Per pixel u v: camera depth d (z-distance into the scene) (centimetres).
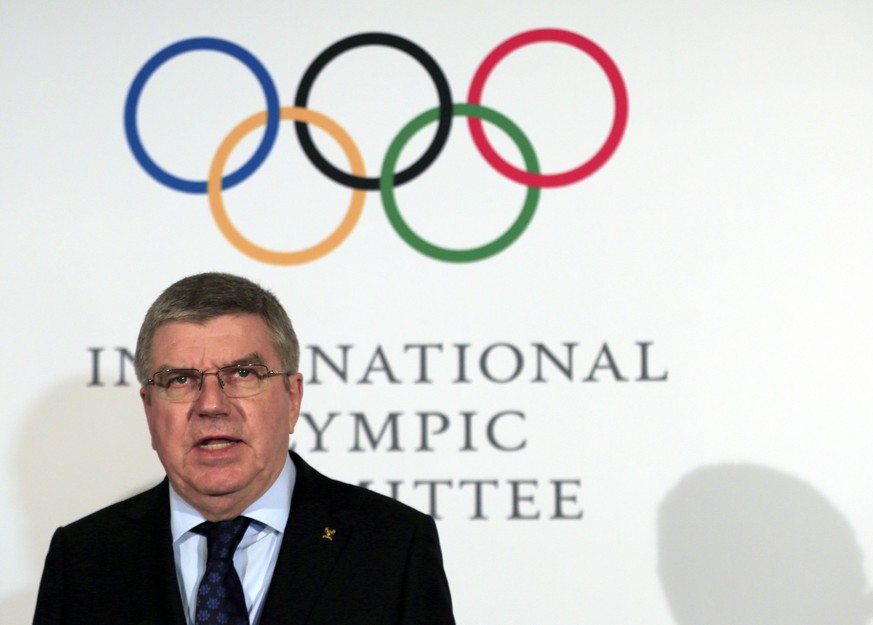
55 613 264
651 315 448
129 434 452
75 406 452
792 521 439
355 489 283
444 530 445
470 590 443
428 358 450
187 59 462
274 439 257
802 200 449
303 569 258
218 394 249
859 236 446
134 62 462
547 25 458
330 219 457
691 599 439
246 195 458
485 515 446
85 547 270
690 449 443
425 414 448
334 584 259
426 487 446
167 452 252
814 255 447
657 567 441
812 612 437
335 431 449
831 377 443
